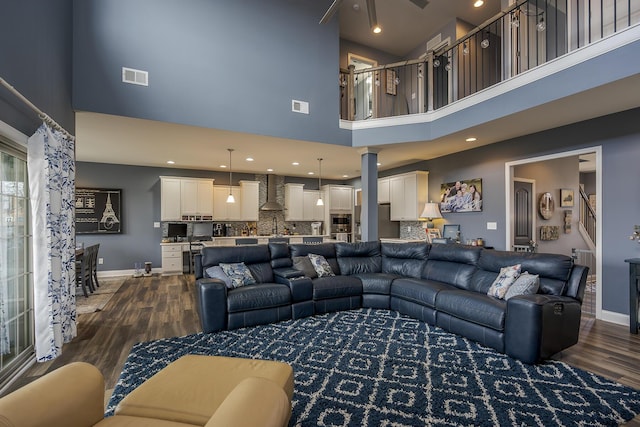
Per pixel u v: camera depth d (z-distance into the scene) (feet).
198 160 22.29
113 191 23.34
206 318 11.12
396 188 24.11
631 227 12.30
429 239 21.35
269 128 15.92
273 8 16.24
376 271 16.21
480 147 18.52
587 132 13.66
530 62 16.55
